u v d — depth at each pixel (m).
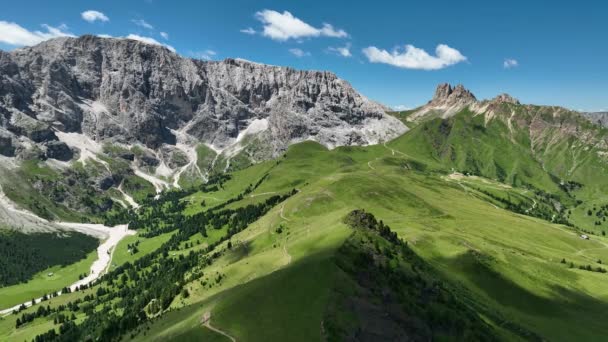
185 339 116.38
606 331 184.62
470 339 133.75
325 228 186.38
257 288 128.50
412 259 173.00
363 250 155.62
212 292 174.62
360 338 115.81
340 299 123.81
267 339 111.81
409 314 131.50
